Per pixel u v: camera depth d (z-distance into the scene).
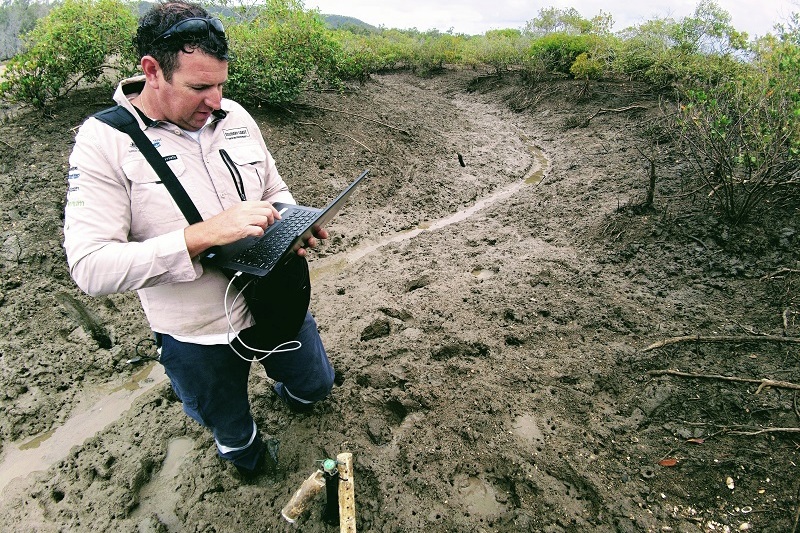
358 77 11.61
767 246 4.09
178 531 2.51
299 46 8.18
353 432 2.93
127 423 3.11
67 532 2.52
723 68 7.71
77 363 3.59
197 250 1.67
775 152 4.05
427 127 9.05
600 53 10.94
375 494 2.60
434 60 15.66
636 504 2.40
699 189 4.86
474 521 2.43
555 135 9.08
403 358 3.44
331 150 7.07
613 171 6.30
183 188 1.78
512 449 2.73
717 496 2.37
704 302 3.69
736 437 2.60
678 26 9.31
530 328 3.62
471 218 5.82
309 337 2.47
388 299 4.18
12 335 3.77
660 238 4.53
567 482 2.54
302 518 2.48
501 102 12.07
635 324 3.54
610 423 2.81
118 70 7.23
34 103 6.05
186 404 2.21
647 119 8.09
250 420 2.47
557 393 3.04
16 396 3.36
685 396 2.88
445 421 2.94
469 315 3.85
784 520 2.21
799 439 2.50
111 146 1.66
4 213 4.72
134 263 1.61
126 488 2.70
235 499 2.61
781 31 5.17
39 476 2.83
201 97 1.67
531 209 5.82
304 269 2.10
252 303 1.96
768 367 2.96
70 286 4.23
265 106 7.58
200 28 1.57
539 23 15.45
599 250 4.63
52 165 5.35
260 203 1.75
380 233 5.61
